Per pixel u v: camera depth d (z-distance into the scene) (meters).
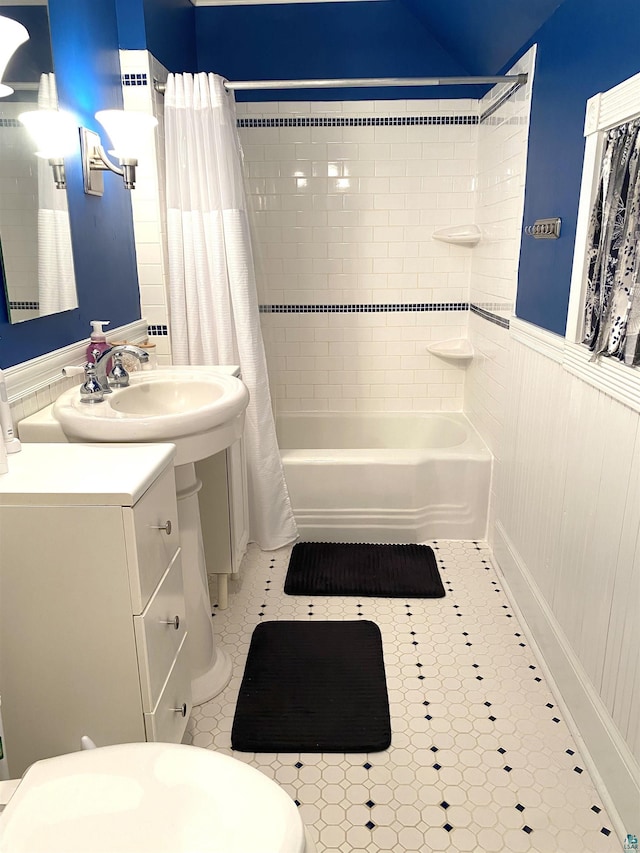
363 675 2.00
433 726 1.81
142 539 1.21
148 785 0.95
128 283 2.40
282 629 2.24
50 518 1.17
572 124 1.83
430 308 3.35
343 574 2.58
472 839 1.47
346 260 3.28
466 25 2.54
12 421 1.54
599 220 1.64
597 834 1.48
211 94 2.30
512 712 1.86
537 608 2.11
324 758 1.71
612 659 1.53
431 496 2.88
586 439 1.71
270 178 3.18
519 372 2.37
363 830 1.50
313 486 2.83
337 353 3.42
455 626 2.26
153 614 1.28
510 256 2.53
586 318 1.74
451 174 3.16
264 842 0.86
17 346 1.61
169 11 2.60
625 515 1.46
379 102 3.08
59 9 1.82
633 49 1.43
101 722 1.29
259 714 1.84
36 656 1.25
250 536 2.84
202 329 2.51
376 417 3.48
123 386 1.86
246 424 2.62
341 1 2.97
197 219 2.39
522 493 2.33
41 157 1.69
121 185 2.32
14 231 1.57
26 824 0.88
